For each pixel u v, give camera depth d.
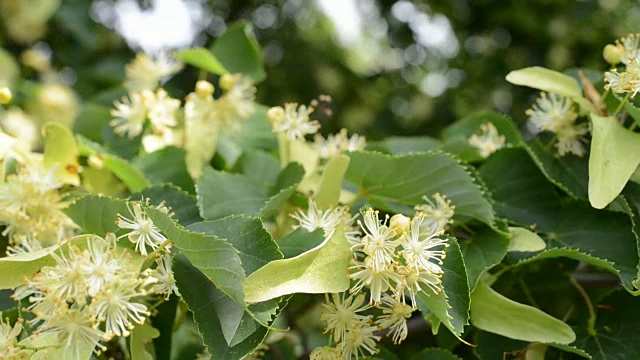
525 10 1.29
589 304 0.51
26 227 0.51
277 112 0.56
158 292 0.46
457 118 1.42
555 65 1.29
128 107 0.61
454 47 1.42
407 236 0.45
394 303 0.46
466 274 0.46
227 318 0.44
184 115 0.61
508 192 0.54
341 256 0.44
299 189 0.55
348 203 0.53
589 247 0.51
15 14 1.08
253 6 1.40
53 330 0.44
